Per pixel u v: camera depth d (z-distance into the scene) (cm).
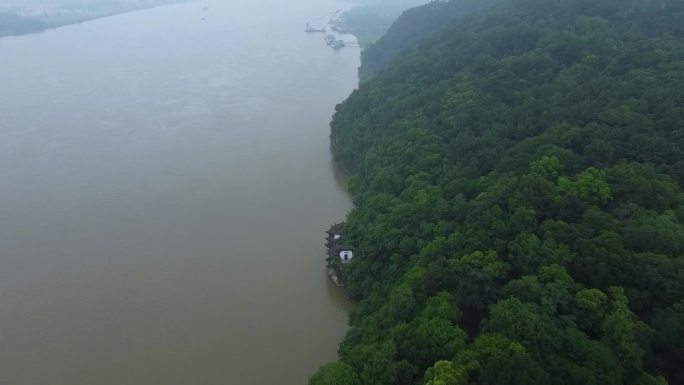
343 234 9212
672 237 5612
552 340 4909
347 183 12088
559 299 5306
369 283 7738
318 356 7231
